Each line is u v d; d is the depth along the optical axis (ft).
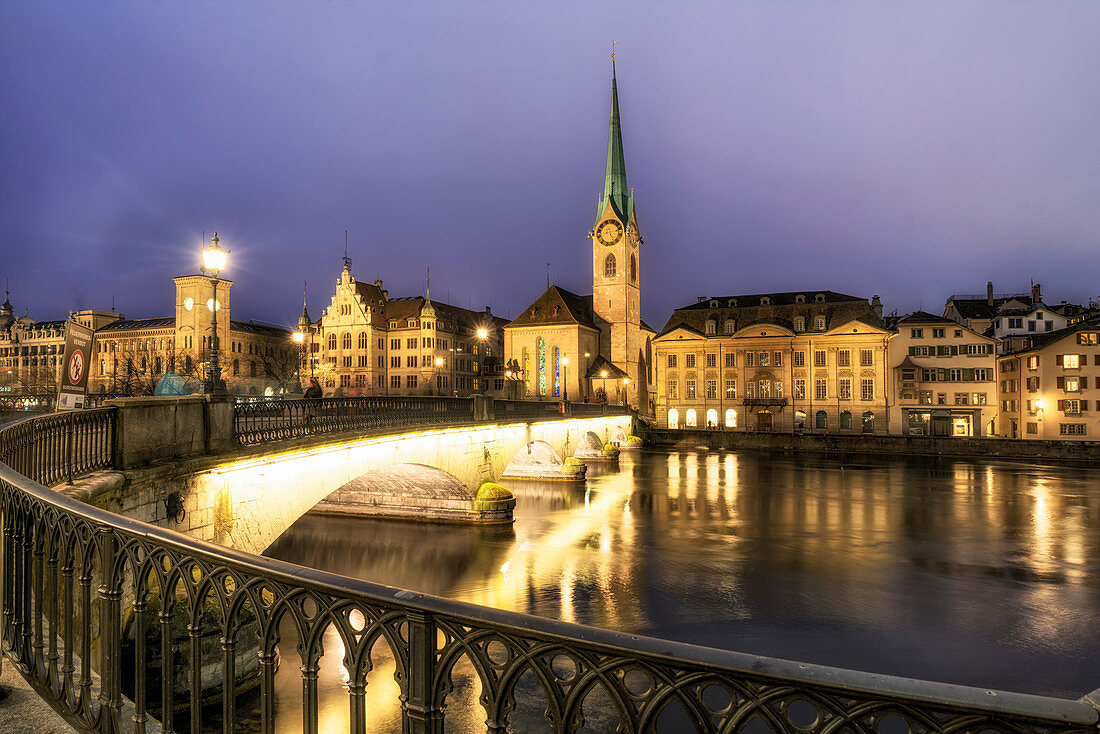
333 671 50.93
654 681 7.66
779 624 64.08
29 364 397.39
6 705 13.73
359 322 339.36
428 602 8.73
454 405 95.71
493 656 52.80
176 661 38.42
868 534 102.63
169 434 39.91
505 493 106.32
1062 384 213.66
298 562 84.58
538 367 306.55
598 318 329.93
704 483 156.35
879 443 217.77
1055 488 146.92
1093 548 94.38
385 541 95.35
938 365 244.42
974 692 6.81
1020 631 62.34
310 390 77.30
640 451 234.79
